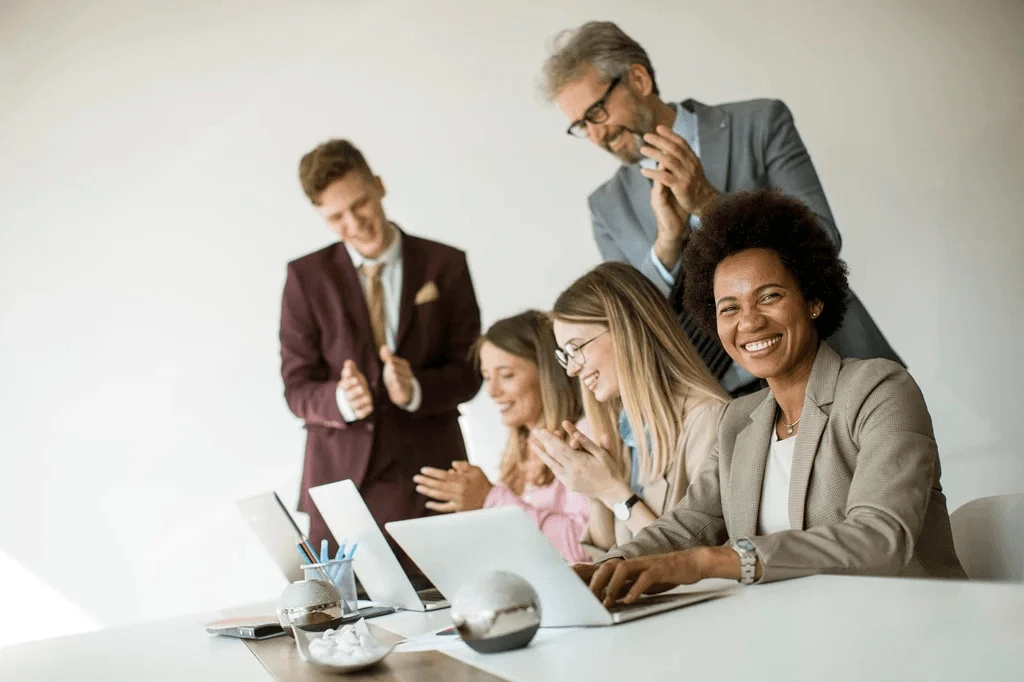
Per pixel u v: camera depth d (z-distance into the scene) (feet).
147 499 12.62
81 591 12.51
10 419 12.66
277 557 7.38
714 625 3.81
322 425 12.53
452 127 12.89
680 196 12.11
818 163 12.35
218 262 12.91
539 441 11.73
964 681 2.48
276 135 13.03
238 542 12.58
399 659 4.09
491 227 12.68
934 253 12.23
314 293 12.76
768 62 12.46
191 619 7.38
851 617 3.56
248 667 4.40
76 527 12.57
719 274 6.81
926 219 12.30
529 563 4.26
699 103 12.41
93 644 6.24
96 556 12.55
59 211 12.92
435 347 12.50
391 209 12.84
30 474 12.60
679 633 3.74
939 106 12.45
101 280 12.87
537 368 11.80
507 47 12.82
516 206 12.67
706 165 12.22
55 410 12.69
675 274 11.82
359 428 12.43
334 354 12.62
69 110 13.02
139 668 4.78
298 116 13.03
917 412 5.64
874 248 12.24
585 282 11.30
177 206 12.96
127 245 12.92
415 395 12.42
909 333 12.11
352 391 12.48
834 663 2.85
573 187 12.55
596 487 10.39
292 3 13.17
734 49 12.48
